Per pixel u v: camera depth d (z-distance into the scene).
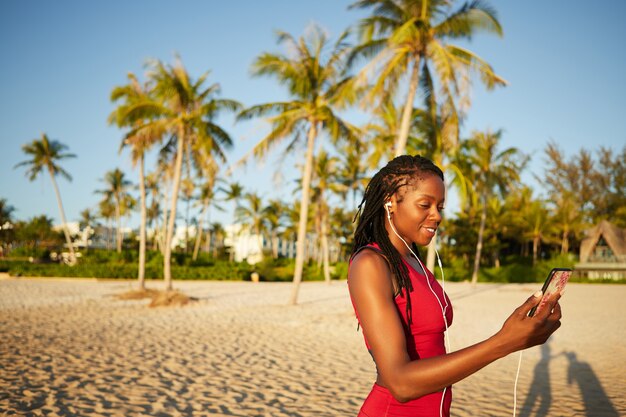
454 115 14.19
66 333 11.12
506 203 54.09
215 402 5.64
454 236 52.88
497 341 0.95
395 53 13.96
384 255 1.32
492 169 31.16
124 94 21.98
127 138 21.02
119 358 8.20
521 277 45.00
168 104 21.11
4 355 8.33
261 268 44.53
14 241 79.56
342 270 47.16
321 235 38.38
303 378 6.95
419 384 1.02
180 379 6.75
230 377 6.93
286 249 114.56
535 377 7.14
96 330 11.68
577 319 15.15
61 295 22.50
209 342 10.07
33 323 12.90
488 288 34.25
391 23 14.55
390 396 1.34
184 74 20.16
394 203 1.41
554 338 11.00
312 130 17.58
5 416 5.02
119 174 62.72
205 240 91.94
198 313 15.84
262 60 16.48
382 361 1.12
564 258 49.41
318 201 38.25
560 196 56.69
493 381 6.88
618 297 25.53
